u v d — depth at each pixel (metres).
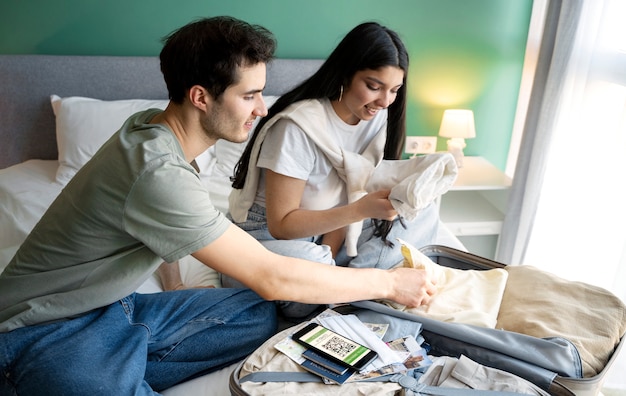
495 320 1.28
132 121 1.16
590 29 2.04
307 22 2.63
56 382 1.04
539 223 2.34
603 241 2.04
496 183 2.56
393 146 1.57
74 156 2.35
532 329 1.24
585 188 2.11
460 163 2.69
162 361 1.26
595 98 2.05
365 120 1.46
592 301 1.29
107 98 2.60
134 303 1.30
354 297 1.24
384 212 1.33
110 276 1.13
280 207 1.46
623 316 1.24
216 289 1.41
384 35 1.33
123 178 1.03
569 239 2.20
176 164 1.04
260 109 1.13
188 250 1.07
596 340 1.20
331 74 1.41
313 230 1.43
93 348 1.11
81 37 2.56
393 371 1.11
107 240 1.09
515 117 2.86
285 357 1.14
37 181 2.35
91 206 1.06
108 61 2.54
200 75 1.04
